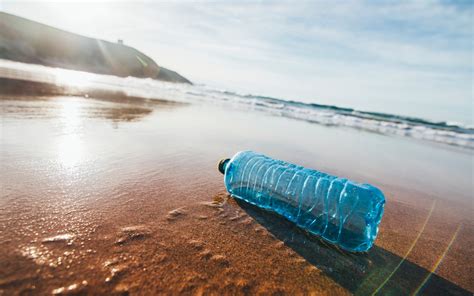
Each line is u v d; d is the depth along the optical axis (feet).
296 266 1.11
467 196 2.62
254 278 1.01
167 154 2.58
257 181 1.64
